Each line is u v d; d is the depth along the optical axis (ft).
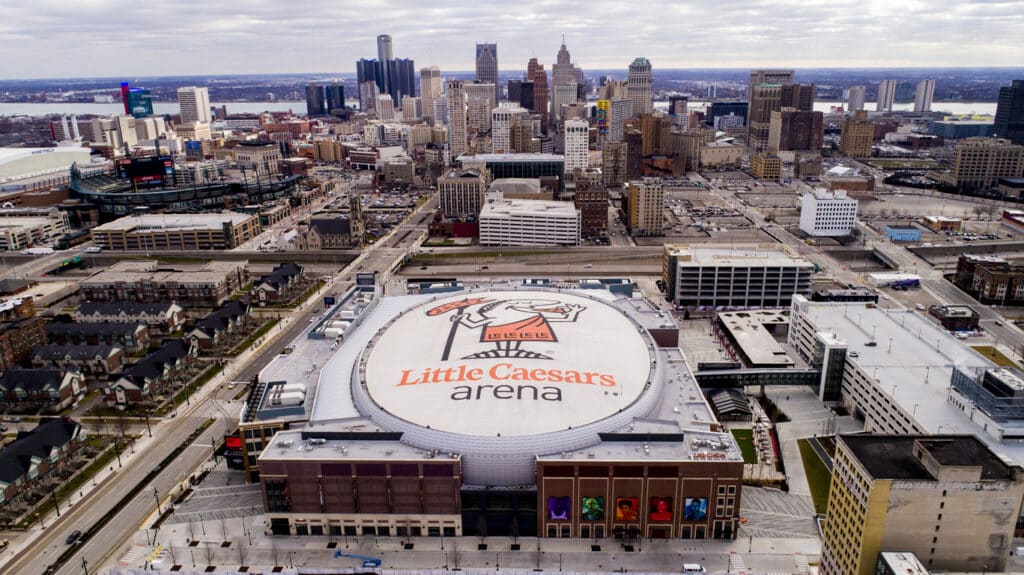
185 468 612.70
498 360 622.95
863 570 399.85
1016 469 384.27
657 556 497.05
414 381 595.88
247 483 590.14
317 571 484.33
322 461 503.20
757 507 549.13
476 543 513.45
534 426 526.98
